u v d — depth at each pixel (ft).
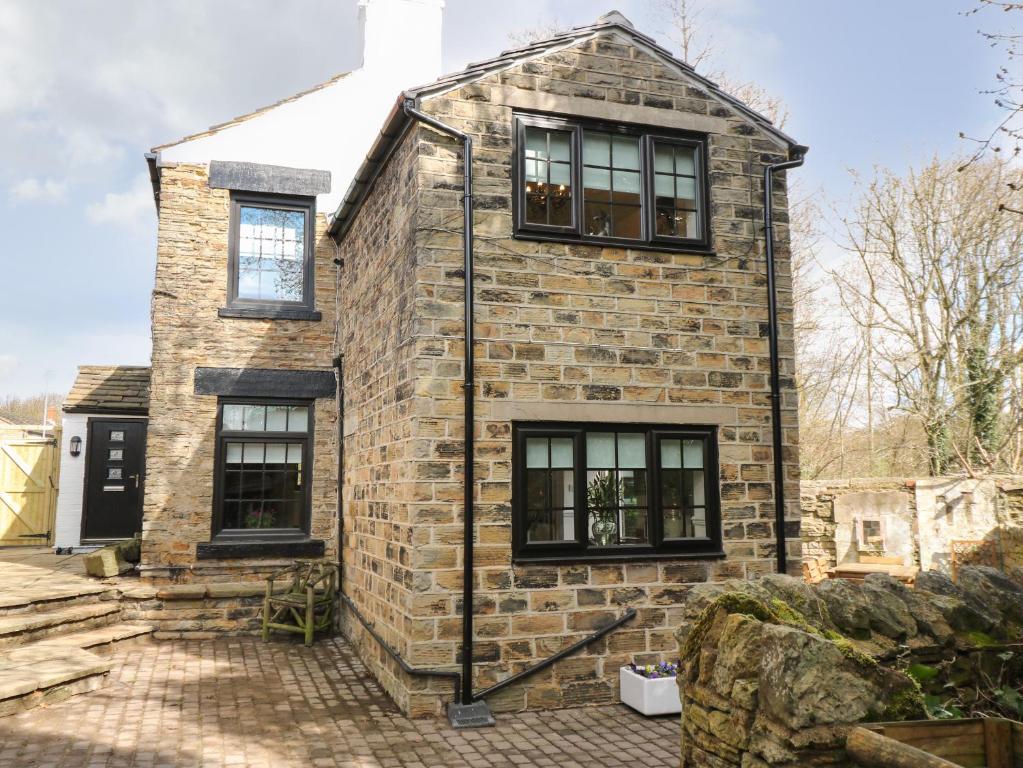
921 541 35.86
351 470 30.14
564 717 20.90
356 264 30.76
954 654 13.38
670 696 20.99
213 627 30.22
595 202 23.94
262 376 32.81
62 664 22.49
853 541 37.60
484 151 22.71
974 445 48.16
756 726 10.85
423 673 20.47
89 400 42.24
